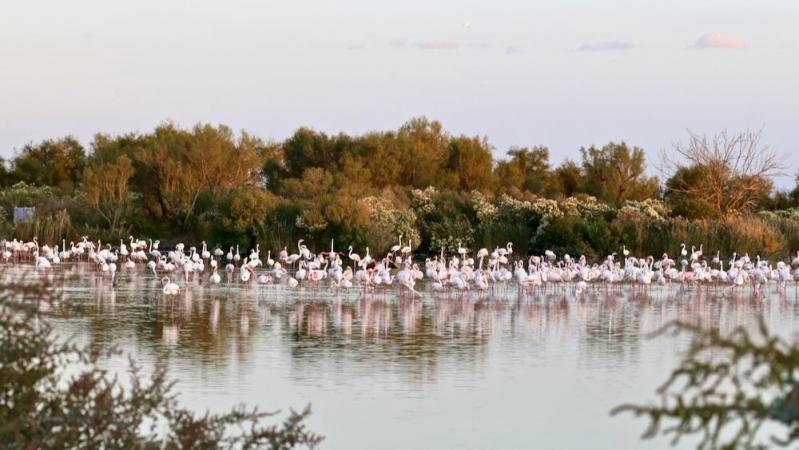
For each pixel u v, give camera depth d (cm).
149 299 3647
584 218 6328
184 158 6806
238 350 2519
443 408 1931
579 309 3641
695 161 7050
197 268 4738
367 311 3441
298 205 6078
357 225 5881
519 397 2041
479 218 6462
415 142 7844
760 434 1633
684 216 6562
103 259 4978
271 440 992
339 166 7456
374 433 1733
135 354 2398
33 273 4566
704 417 591
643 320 3309
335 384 2130
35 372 936
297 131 7719
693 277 4544
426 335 2870
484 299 3944
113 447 911
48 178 8731
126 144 7681
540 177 8612
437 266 4600
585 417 1875
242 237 5969
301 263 4694
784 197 8269
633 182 8075
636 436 1742
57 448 884
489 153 8075
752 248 5944
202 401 1916
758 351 580
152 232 6556
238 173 6944
